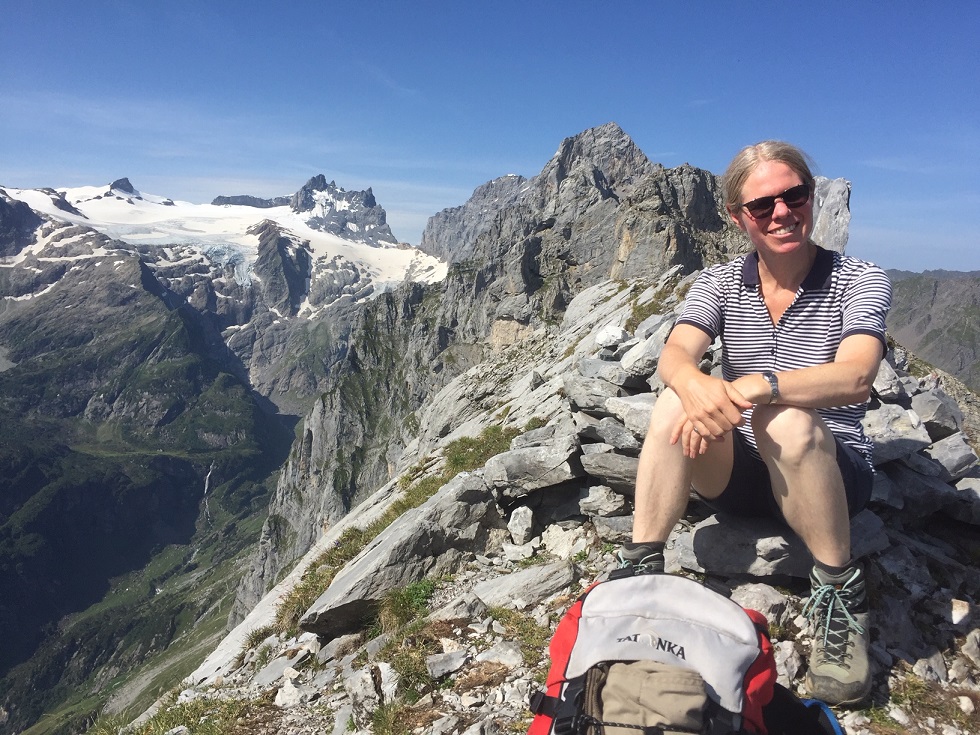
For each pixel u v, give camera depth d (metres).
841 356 1.40
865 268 1.50
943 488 2.08
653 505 1.52
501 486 2.64
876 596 1.70
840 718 1.46
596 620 1.15
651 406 2.22
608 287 13.02
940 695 1.51
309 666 2.36
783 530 1.78
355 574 2.51
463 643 1.96
